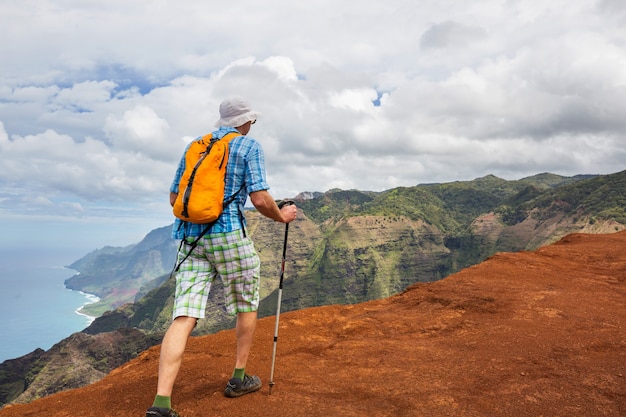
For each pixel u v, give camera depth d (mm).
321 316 6648
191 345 5355
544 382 3914
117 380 4359
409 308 6973
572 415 3326
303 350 5105
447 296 7281
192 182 3098
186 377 4199
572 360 4457
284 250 3781
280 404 3479
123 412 3496
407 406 3488
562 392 3711
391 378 4113
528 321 5910
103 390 4043
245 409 3387
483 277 8734
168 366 2992
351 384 3979
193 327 3186
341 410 3387
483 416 3322
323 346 5238
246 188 3270
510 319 6023
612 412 3357
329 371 4352
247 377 3682
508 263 10094
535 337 5227
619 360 4426
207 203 3062
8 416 3635
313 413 3324
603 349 4816
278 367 4477
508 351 4781
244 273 3311
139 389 3965
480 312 6461
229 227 3197
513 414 3352
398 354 4844
